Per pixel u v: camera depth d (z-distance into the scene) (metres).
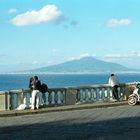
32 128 16.22
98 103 26.61
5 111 22.38
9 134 14.67
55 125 17.02
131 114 21.09
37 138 13.67
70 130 15.46
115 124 17.05
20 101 23.52
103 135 14.08
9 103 23.06
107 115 20.70
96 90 27.06
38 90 23.34
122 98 28.58
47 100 24.56
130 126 16.38
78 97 26.06
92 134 14.36
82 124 17.17
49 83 143.75
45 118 19.88
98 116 20.28
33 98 23.27
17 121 18.86
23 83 158.62
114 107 25.56
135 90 26.77
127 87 28.84
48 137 13.84
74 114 21.52
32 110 22.78
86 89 26.52
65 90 25.41
